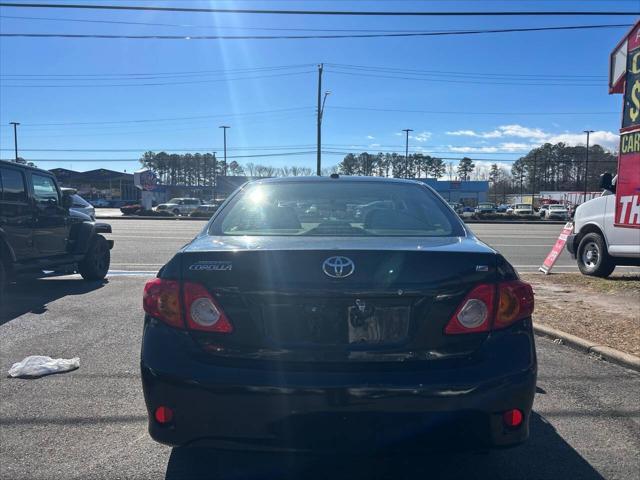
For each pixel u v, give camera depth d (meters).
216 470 3.37
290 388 2.64
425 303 2.76
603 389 4.73
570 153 107.12
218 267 2.82
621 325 6.64
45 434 3.83
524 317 2.90
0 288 7.75
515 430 2.74
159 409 2.78
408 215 3.79
